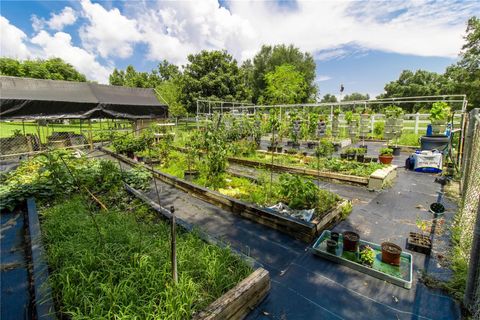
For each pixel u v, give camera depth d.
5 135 13.73
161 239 2.52
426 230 3.26
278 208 3.61
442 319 1.84
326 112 16.78
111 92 8.11
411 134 11.48
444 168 6.35
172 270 1.73
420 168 6.38
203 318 1.56
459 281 2.15
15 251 2.70
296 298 2.09
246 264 2.21
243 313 1.87
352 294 2.12
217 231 3.31
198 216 3.79
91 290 1.74
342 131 13.81
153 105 8.40
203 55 28.38
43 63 32.53
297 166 6.43
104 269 1.94
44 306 1.63
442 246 2.84
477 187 2.58
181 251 2.23
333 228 3.39
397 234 3.19
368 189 5.03
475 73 23.62
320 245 2.86
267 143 12.20
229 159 7.90
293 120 11.02
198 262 2.11
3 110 5.59
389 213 3.85
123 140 8.51
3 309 1.87
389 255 2.45
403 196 4.58
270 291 2.18
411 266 2.36
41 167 5.64
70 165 5.20
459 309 1.92
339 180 5.53
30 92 6.30
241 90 29.56
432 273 2.35
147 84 35.28
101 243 2.28
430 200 4.36
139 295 1.72
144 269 1.95
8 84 6.29
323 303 2.03
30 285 2.13
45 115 6.18
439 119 7.21
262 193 4.30
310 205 3.56
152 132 9.96
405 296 2.08
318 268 2.50
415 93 42.16
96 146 11.16
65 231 2.71
